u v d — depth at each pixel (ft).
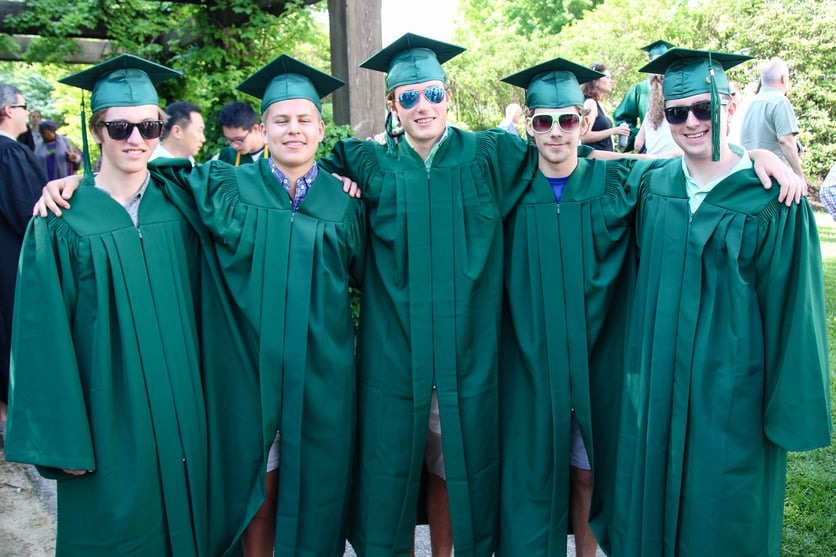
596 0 72.74
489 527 8.75
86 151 7.80
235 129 13.71
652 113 14.47
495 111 56.39
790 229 7.30
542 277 8.41
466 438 8.43
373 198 8.45
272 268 8.13
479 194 8.36
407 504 8.51
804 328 7.31
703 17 48.96
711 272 7.57
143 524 7.69
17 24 19.12
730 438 7.45
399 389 8.43
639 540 8.06
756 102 17.49
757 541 7.66
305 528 8.41
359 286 9.03
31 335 7.46
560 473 8.45
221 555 8.42
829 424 7.47
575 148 8.30
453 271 8.30
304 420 8.24
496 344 8.54
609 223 8.27
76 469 7.39
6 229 13.35
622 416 8.21
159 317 7.83
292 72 8.20
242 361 8.27
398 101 8.20
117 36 19.80
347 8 14.85
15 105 13.58
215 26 18.01
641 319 8.00
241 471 8.38
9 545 9.99
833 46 41.98
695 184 7.73
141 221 7.85
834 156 41.70
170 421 7.83
